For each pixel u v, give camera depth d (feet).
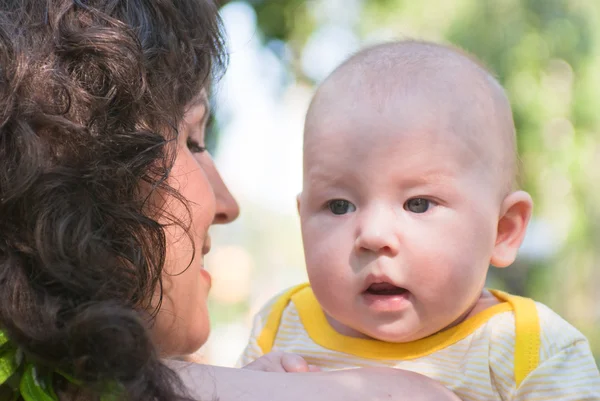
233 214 6.03
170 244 4.53
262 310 5.97
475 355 4.90
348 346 5.23
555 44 19.35
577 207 19.53
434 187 4.81
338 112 5.07
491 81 5.35
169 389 3.71
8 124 3.81
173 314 4.65
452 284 4.81
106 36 4.02
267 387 4.27
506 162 5.20
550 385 4.67
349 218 4.95
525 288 20.43
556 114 19.08
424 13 20.29
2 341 3.79
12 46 3.87
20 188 3.72
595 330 21.62
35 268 3.79
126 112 4.10
